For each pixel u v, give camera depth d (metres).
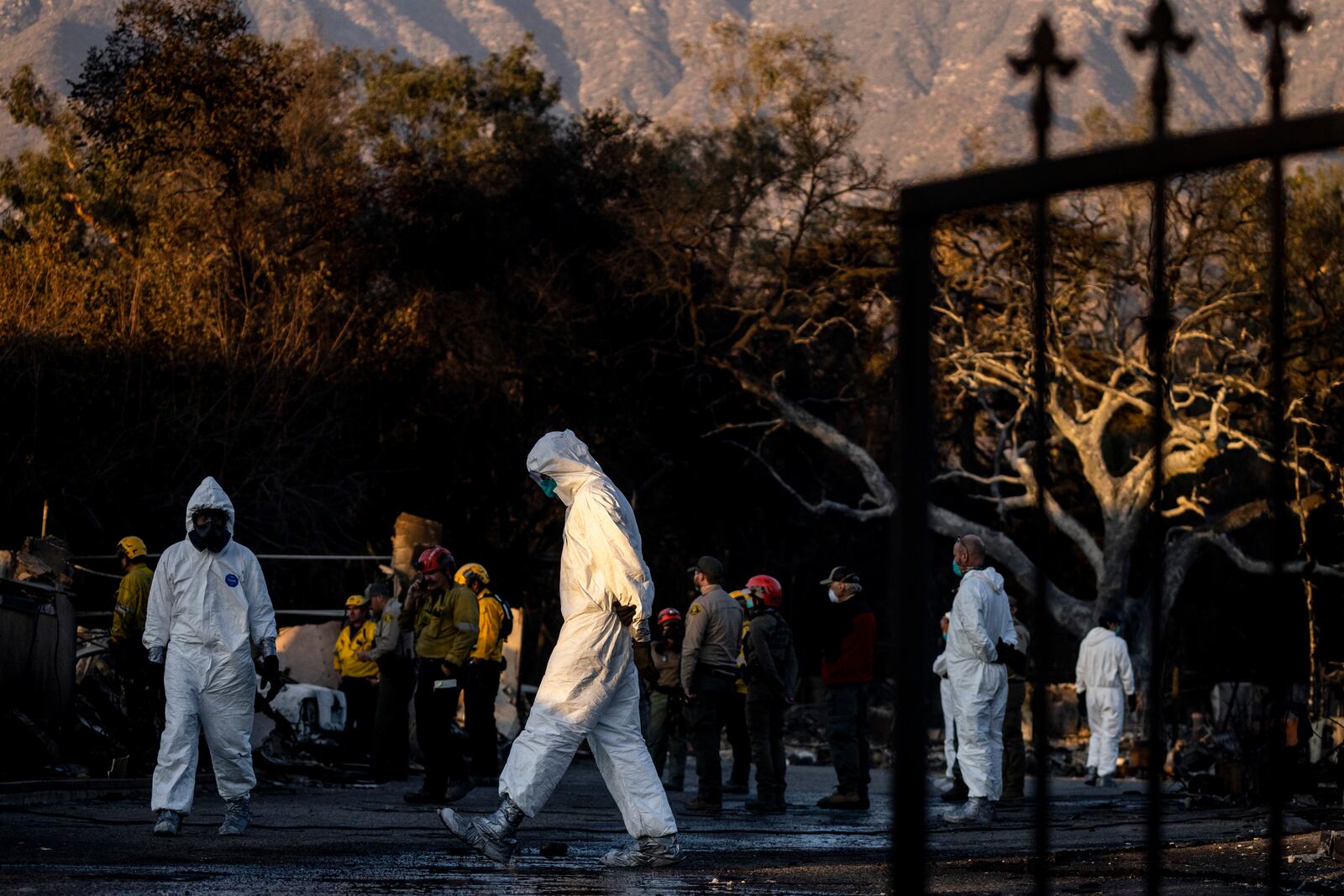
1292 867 14.02
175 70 75.19
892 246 86.56
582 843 17.55
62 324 58.12
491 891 11.71
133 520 59.19
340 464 67.56
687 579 92.75
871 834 19.66
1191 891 12.34
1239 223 65.88
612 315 86.00
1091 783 35.22
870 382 92.12
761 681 23.75
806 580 97.38
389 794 26.64
